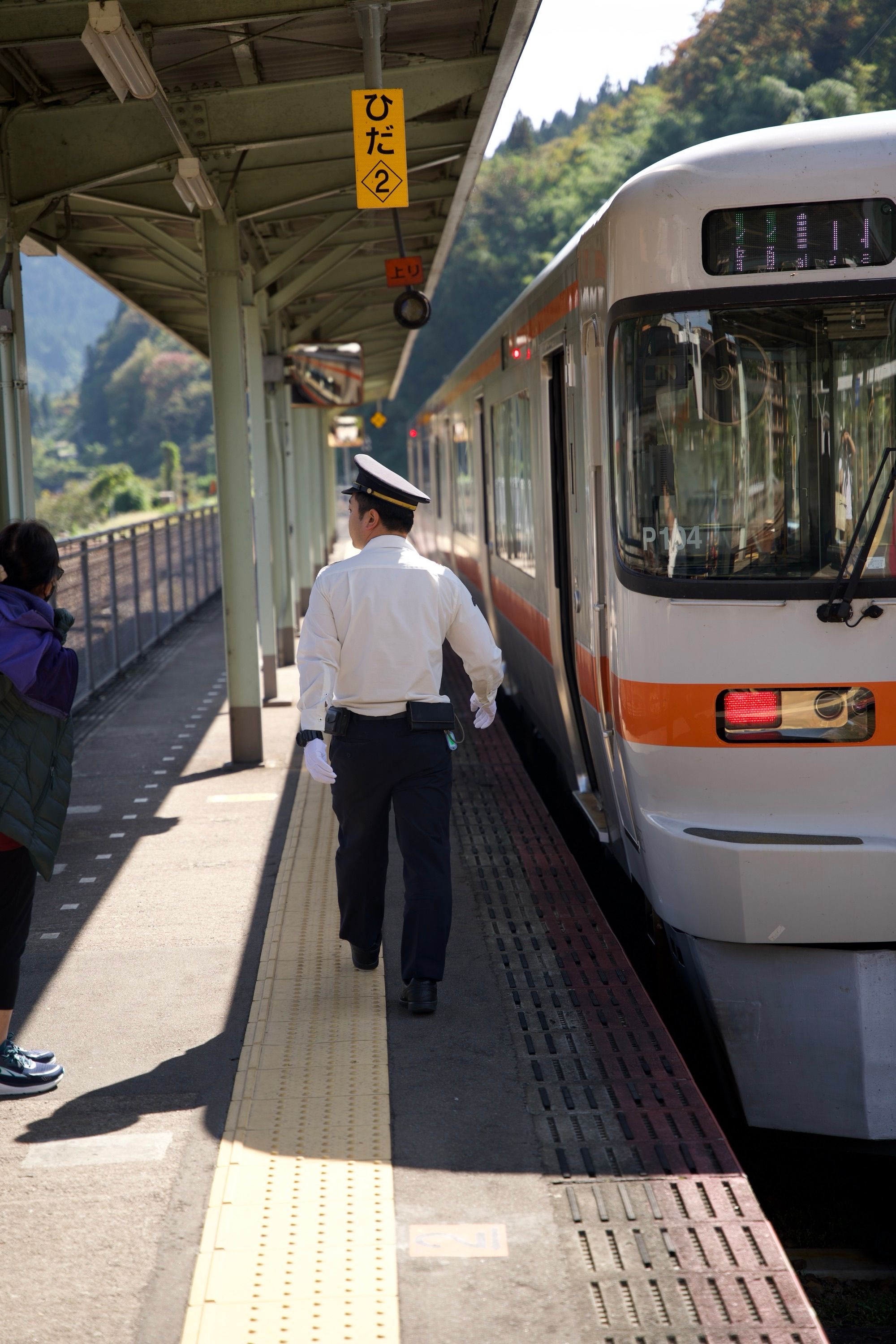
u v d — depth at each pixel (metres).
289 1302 2.82
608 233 4.46
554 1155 3.41
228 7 5.93
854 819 4.22
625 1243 3.02
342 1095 3.77
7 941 3.87
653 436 4.29
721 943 4.24
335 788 4.45
